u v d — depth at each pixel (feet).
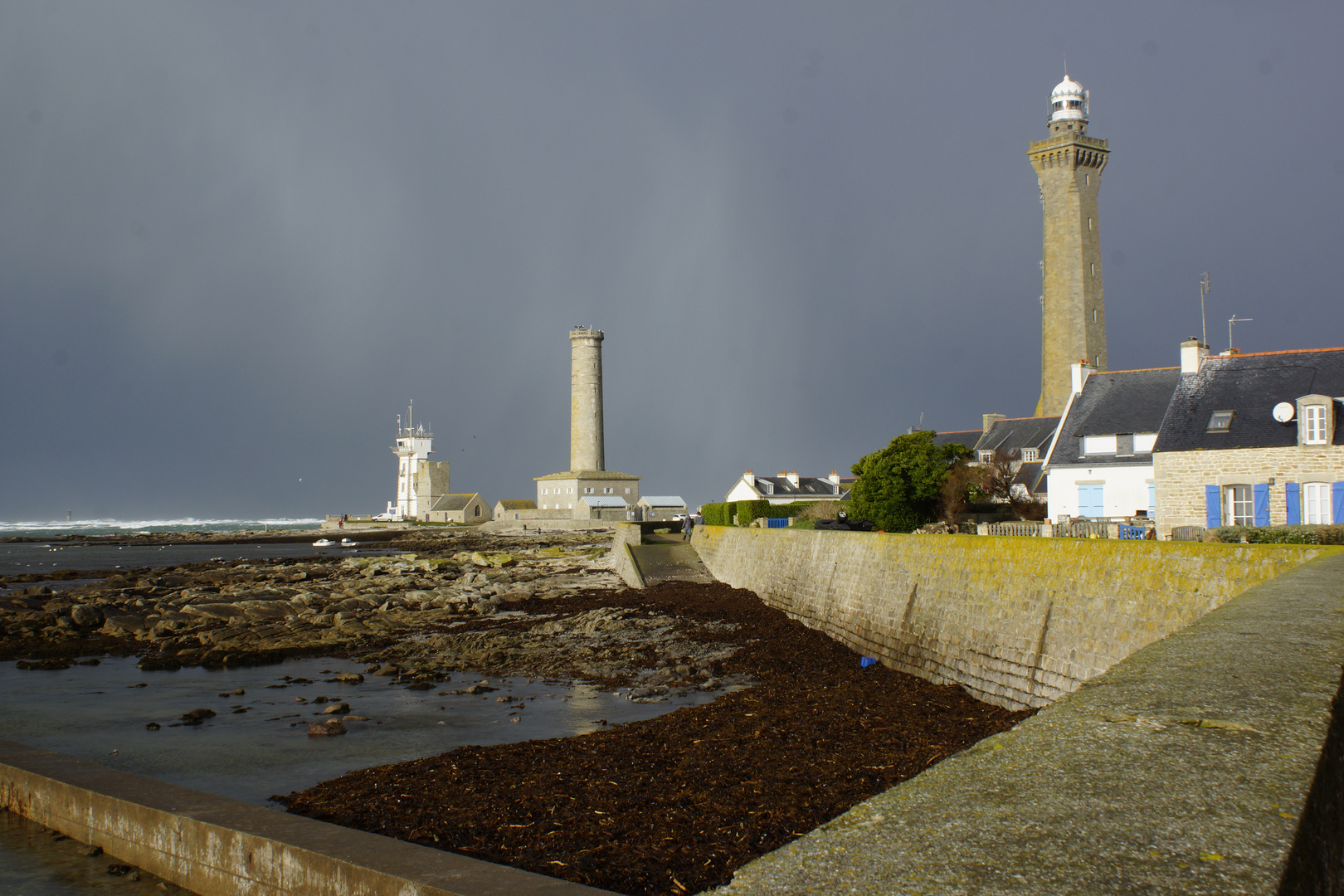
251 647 115.55
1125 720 17.42
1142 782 14.25
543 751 59.36
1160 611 57.06
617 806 45.39
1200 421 112.78
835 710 68.80
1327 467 101.09
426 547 343.05
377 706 82.12
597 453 427.33
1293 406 106.93
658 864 37.27
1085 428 148.56
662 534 201.05
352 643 118.73
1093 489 143.84
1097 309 282.36
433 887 27.02
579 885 26.66
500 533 406.00
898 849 13.01
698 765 53.36
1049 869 11.69
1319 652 21.79
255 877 33.27
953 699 71.51
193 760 64.03
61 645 118.93
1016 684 67.87
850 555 103.09
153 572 229.25
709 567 162.71
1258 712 17.08
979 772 15.83
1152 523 119.75
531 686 90.68
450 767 55.16
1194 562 55.98
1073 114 281.33
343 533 474.90
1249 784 13.75
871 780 49.57
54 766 45.32
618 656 103.40
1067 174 280.72
